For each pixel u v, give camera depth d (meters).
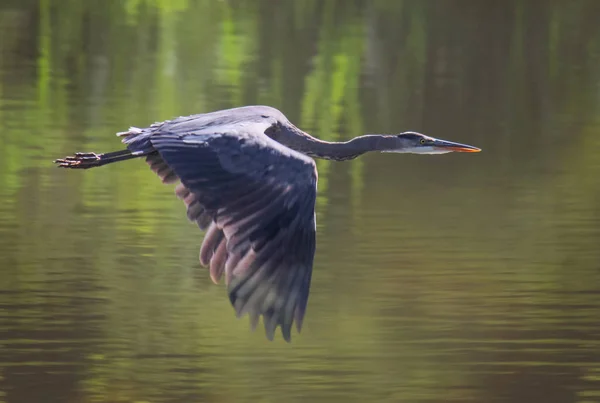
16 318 12.37
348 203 16.80
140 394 10.82
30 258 14.21
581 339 11.98
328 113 21.95
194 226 15.48
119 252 14.52
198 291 13.29
